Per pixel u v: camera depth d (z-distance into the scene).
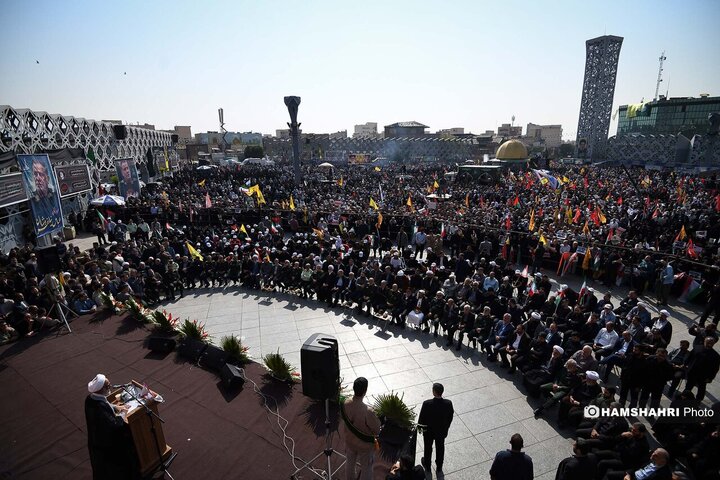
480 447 7.31
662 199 32.41
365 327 12.34
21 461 5.21
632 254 15.98
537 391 8.65
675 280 14.45
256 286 15.88
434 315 11.66
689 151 83.62
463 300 12.27
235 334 11.81
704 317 11.99
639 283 14.76
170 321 9.02
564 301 11.18
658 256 15.52
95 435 4.44
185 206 27.25
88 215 25.59
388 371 9.80
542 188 38.84
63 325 9.61
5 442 5.58
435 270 14.70
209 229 22.06
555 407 8.50
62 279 11.53
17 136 21.44
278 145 125.19
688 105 98.69
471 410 8.34
